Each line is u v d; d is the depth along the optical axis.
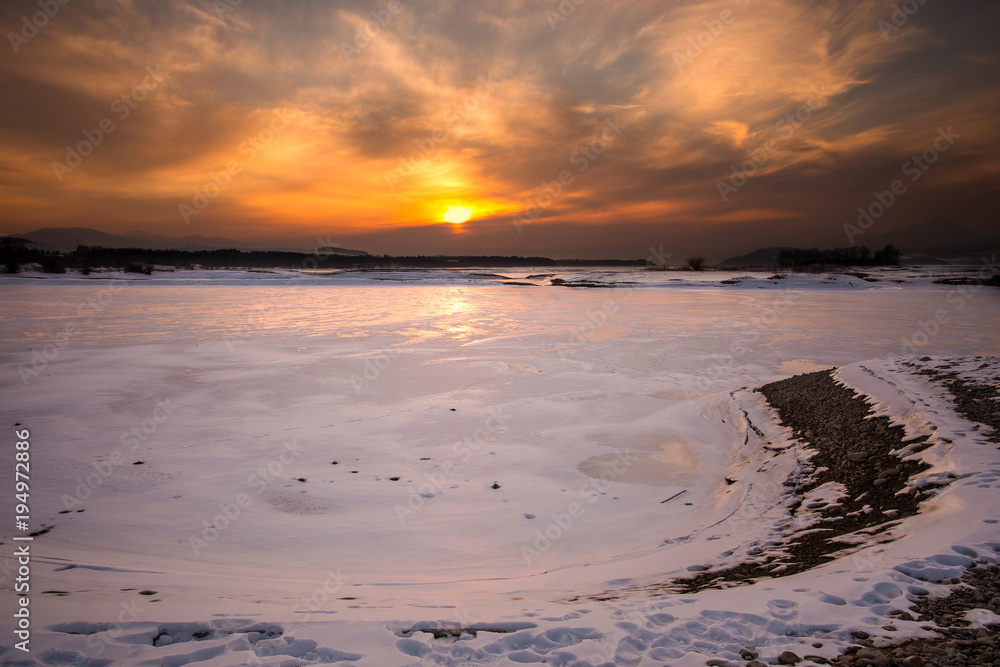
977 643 3.26
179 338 23.61
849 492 6.88
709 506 7.47
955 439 7.14
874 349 20.25
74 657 3.16
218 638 3.48
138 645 3.34
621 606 4.05
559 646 3.44
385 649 3.39
